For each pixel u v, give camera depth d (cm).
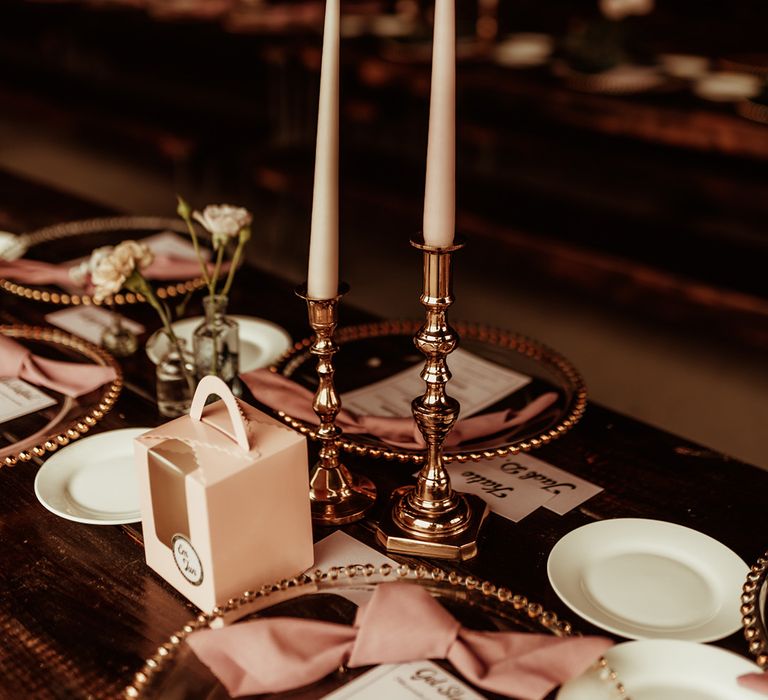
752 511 97
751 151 256
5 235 177
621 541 91
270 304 147
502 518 95
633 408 259
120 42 542
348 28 393
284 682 71
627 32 319
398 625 73
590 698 70
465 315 315
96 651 78
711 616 81
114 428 111
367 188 332
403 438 104
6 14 567
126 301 140
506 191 335
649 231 297
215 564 78
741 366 280
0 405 113
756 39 358
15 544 91
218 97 500
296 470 80
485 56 342
